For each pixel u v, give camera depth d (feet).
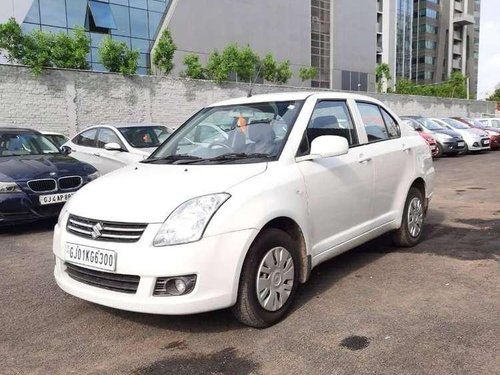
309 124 14.42
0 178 23.03
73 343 11.87
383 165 16.75
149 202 11.49
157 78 68.08
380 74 164.14
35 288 15.81
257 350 11.13
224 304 11.25
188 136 15.80
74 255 11.92
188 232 10.96
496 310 12.80
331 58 174.60
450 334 11.51
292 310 13.21
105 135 34.86
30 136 29.48
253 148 13.85
